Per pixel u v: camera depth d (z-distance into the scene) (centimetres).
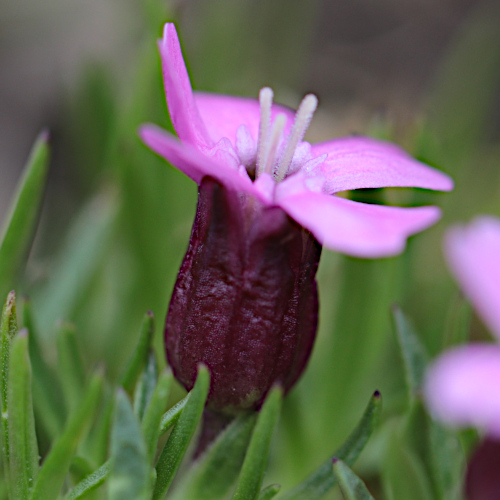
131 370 9
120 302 11
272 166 9
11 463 9
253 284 9
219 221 9
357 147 9
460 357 8
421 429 9
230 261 9
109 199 11
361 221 8
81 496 9
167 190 11
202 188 9
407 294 11
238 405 9
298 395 10
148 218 11
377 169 9
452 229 8
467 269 8
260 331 9
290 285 9
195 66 13
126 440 9
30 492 9
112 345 11
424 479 9
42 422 10
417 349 10
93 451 10
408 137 12
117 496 9
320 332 11
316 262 9
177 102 9
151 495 9
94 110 12
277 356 9
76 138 13
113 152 11
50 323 11
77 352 10
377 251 8
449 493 9
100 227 11
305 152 9
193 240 9
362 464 10
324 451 11
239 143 9
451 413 8
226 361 9
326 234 8
